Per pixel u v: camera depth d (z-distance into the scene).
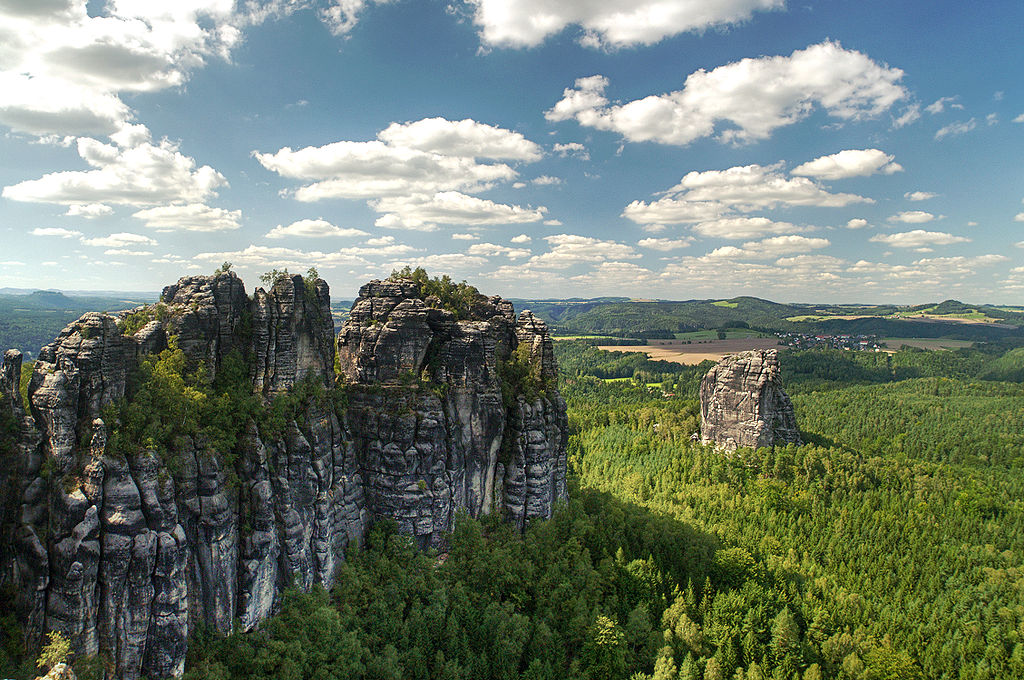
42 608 54.25
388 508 90.12
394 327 93.88
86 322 60.84
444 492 94.44
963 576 117.12
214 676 60.28
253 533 69.69
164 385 66.56
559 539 105.75
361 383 93.94
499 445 104.00
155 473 60.47
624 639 84.06
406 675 74.19
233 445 70.12
